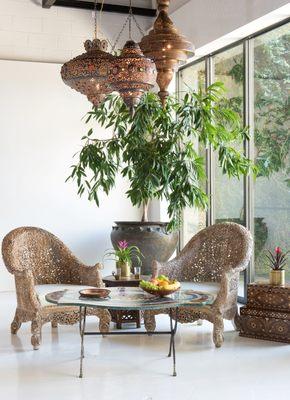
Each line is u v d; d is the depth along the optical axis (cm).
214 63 728
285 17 591
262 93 642
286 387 391
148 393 379
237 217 687
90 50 436
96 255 827
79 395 376
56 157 808
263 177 643
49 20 810
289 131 602
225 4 648
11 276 786
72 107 811
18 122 792
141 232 686
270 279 526
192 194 627
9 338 524
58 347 495
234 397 372
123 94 400
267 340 515
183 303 420
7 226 791
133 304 413
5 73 785
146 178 633
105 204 830
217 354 471
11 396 375
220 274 549
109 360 455
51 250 563
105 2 830
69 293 455
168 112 650
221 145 631
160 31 363
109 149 688
